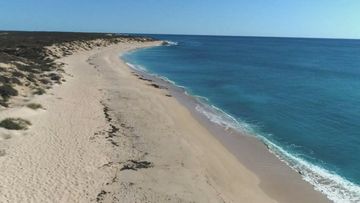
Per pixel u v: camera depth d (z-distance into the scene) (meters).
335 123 29.77
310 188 18.34
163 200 15.35
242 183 18.44
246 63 80.75
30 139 20.64
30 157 18.38
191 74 58.97
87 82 40.25
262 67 72.94
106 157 19.39
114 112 28.25
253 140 25.34
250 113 32.81
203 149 22.38
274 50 140.88
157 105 32.16
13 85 29.66
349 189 18.31
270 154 22.80
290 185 18.59
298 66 77.06
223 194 16.73
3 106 25.20
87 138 21.84
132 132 23.83
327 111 33.88
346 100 39.16
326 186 18.62
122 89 37.84
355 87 48.72
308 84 51.06
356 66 79.06
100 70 51.25
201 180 17.75
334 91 45.22
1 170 16.69
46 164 17.84
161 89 41.78
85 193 15.52
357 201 17.14
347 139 25.78
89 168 17.88
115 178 17.06
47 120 24.34
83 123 24.61
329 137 26.23
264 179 19.16
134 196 15.53
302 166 21.05
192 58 90.31
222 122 29.55
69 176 16.88
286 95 41.94
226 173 19.34
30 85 31.92
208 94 41.62
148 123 26.17
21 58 44.94
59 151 19.52
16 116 23.36
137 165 18.72
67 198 15.02
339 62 89.38
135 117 27.36
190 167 19.12
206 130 26.94
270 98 39.91
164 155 20.39
